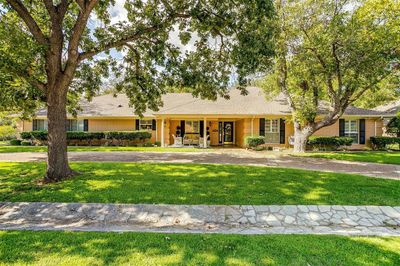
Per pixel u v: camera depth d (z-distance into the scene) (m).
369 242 4.48
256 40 8.07
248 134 20.41
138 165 10.60
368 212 5.98
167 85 12.14
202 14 8.59
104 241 4.36
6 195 6.73
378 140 19.64
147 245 4.23
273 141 20.69
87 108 24.12
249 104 21.41
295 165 11.34
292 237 4.69
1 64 6.39
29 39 7.40
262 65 9.41
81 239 4.45
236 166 10.59
